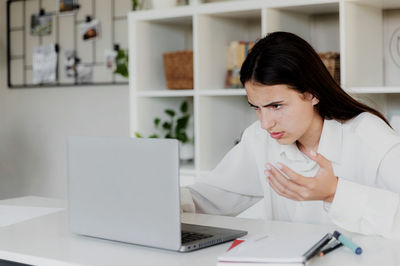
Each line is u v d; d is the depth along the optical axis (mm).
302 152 1483
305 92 1267
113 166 1143
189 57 2814
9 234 1257
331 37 2744
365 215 1108
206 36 2760
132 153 1108
